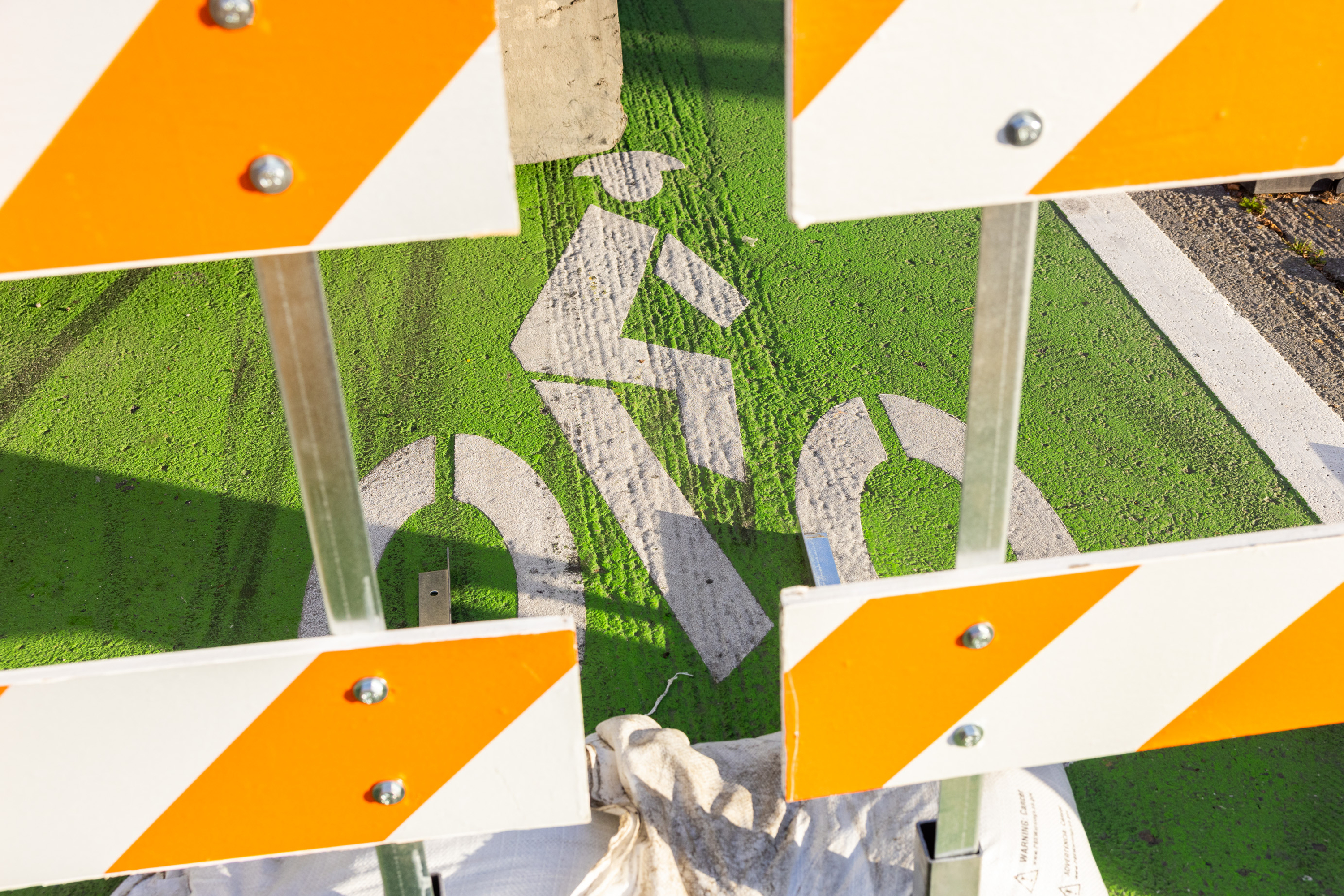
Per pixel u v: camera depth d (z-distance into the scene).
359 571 1.54
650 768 2.58
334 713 1.53
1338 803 2.97
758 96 5.98
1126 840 2.88
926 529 3.78
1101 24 1.16
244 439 4.17
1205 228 5.14
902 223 5.23
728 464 4.04
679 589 3.61
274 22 1.08
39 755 1.50
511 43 5.13
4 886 1.62
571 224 5.20
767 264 4.96
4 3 1.04
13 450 4.12
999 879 2.48
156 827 1.60
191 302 4.80
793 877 2.48
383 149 1.16
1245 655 1.65
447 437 4.17
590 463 4.05
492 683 1.53
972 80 1.17
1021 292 1.40
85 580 3.65
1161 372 4.38
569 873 2.49
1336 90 1.22
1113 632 1.59
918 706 1.61
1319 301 4.71
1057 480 3.95
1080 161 1.24
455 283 4.90
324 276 4.95
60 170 1.14
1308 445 4.05
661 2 6.68
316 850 1.67
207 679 1.47
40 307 4.77
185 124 1.12
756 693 3.30
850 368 4.43
